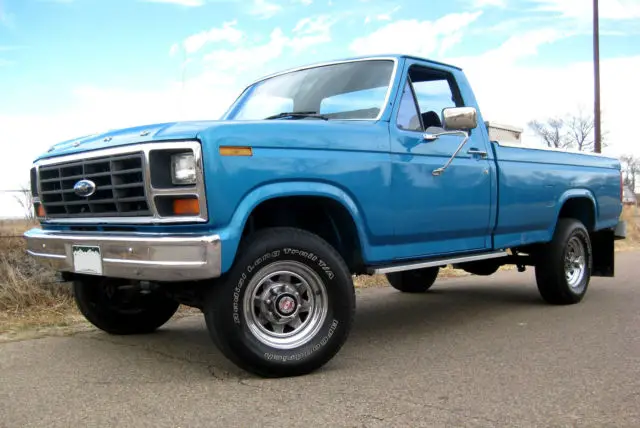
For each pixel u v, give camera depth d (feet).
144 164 11.13
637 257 38.17
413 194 14.52
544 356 13.74
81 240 12.19
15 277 19.08
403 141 14.44
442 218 15.42
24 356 13.91
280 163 11.78
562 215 22.04
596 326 17.03
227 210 10.99
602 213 22.27
